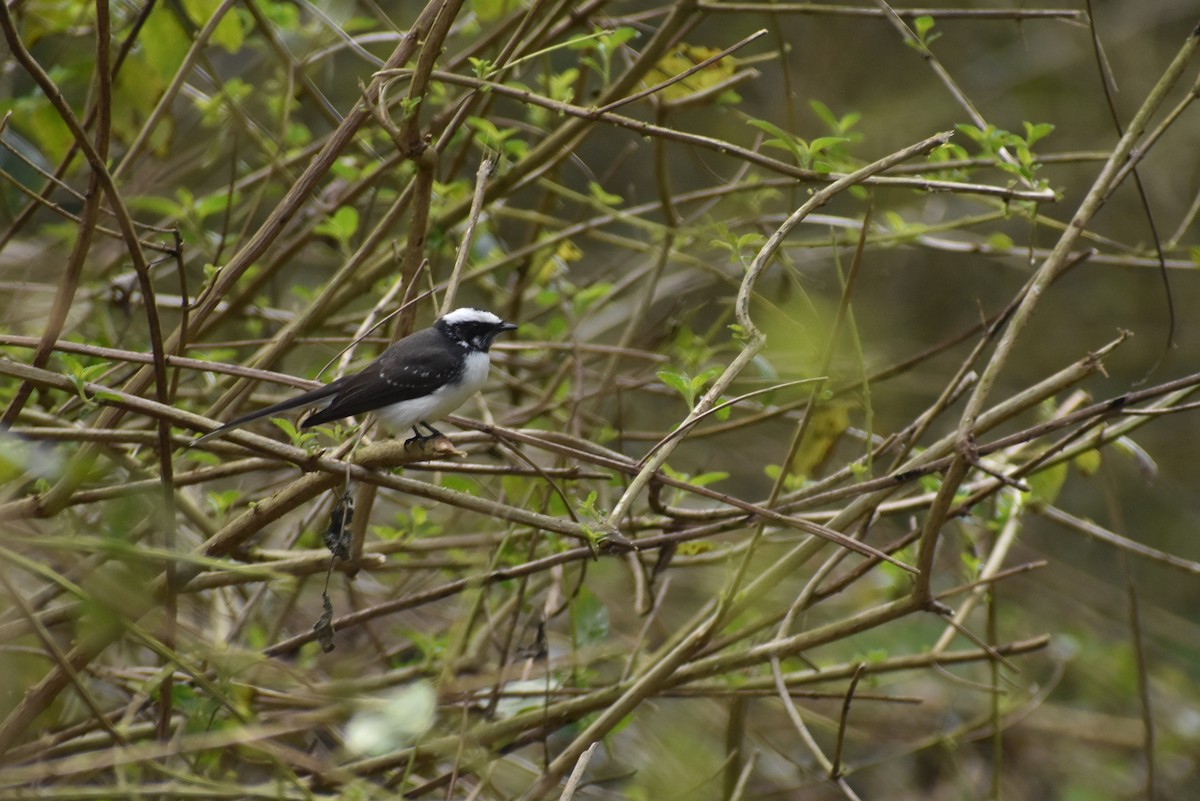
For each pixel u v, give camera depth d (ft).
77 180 44.01
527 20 28.86
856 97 79.41
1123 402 25.27
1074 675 56.59
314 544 36.55
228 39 35.12
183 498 29.58
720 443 62.69
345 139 27.71
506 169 37.45
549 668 30.14
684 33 34.65
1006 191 27.07
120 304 34.81
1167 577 71.10
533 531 32.78
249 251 27.66
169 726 26.11
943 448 27.89
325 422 28.27
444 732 32.45
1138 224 77.61
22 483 28.48
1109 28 78.23
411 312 29.68
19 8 33.53
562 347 36.73
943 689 50.44
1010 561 59.16
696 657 29.40
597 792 35.12
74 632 29.78
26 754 27.20
